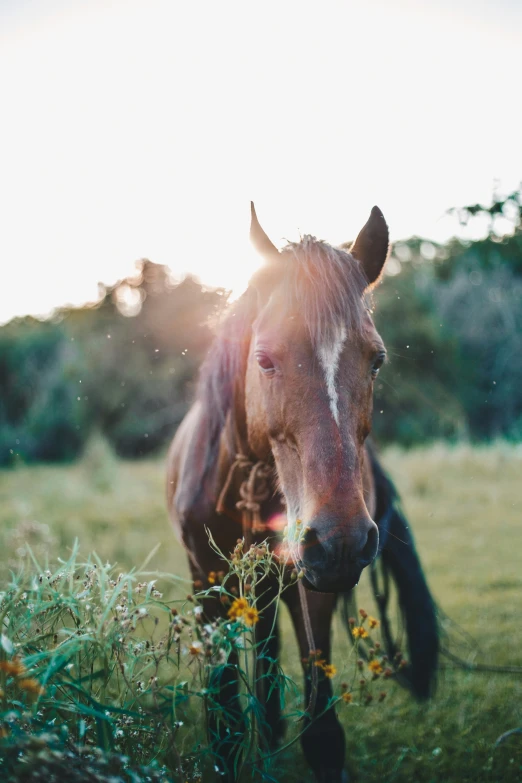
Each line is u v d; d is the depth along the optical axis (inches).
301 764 104.5
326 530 65.8
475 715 117.0
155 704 63.9
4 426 670.5
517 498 301.3
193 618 71.2
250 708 69.7
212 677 72.9
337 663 133.3
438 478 347.3
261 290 82.0
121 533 271.3
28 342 711.7
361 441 74.2
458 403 519.8
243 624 66.2
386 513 116.4
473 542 235.6
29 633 72.4
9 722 57.2
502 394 530.6
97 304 572.7
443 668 128.3
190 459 108.7
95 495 375.6
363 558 67.4
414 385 496.7
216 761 81.1
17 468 512.4
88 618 71.4
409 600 114.7
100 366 539.5
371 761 104.7
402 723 117.1
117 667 74.7
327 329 72.1
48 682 65.1
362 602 187.2
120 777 55.2
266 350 75.0
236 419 92.0
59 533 261.6
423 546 234.7
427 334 509.0
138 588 72.5
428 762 102.6
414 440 494.6
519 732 106.7
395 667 111.0
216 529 99.1
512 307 530.0
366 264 86.1
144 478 424.5
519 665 137.1
